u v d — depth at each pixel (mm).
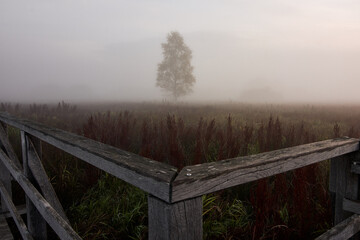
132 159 903
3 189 2936
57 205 1989
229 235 2453
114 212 2898
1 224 2867
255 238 2320
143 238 2488
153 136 5340
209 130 5102
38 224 2080
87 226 2705
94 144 1186
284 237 2305
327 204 2602
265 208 2373
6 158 2668
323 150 1367
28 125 1901
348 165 1735
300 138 5383
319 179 3246
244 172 899
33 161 2049
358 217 1618
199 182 722
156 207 704
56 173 3816
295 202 2469
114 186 3535
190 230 703
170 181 655
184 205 688
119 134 5359
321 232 2422
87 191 3523
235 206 2795
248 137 4824
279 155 1120
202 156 4246
